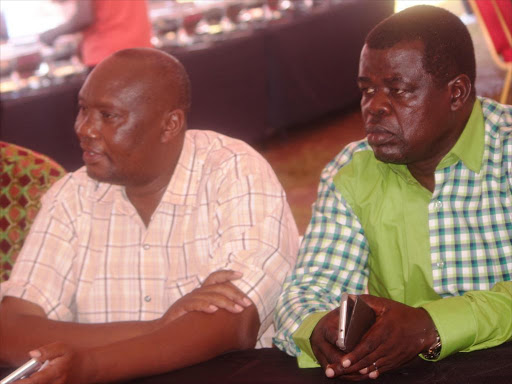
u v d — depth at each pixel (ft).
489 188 5.41
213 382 4.82
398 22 5.15
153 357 5.24
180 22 18.20
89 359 5.06
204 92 17.61
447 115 5.21
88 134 6.04
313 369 4.86
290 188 16.88
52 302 6.40
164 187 6.41
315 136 20.39
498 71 22.18
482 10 14.17
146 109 6.07
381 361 4.58
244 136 18.84
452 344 4.68
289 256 6.23
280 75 19.38
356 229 5.75
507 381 4.22
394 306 4.79
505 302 4.92
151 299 6.36
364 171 5.74
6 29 17.69
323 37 20.39
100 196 6.48
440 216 5.47
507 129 5.46
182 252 6.33
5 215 7.50
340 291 5.69
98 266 6.43
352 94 21.83
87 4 14.51
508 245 5.37
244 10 19.58
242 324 5.69
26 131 14.57
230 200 6.24
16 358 5.89
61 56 15.80
